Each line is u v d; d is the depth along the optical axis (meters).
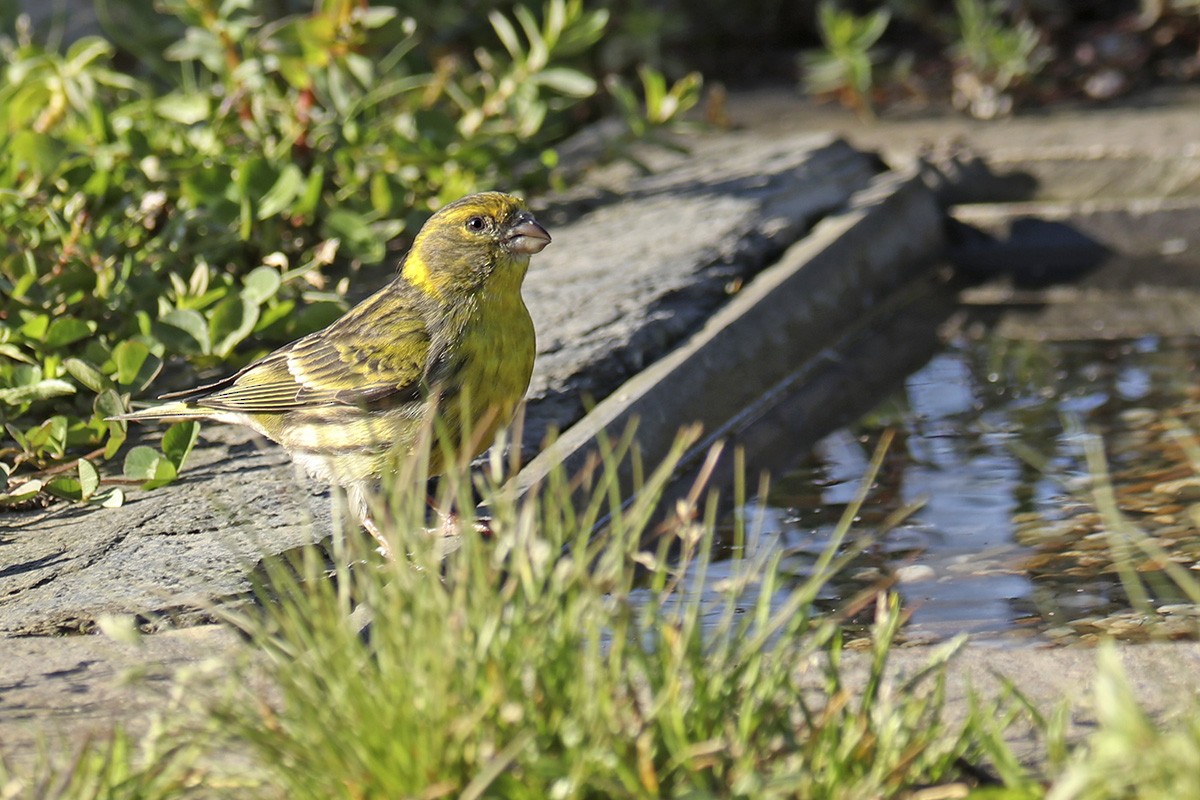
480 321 9.08
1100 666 5.25
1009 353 13.89
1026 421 11.91
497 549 5.70
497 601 5.48
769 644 7.69
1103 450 11.07
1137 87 20.30
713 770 5.36
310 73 14.98
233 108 15.24
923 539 9.60
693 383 11.57
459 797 5.18
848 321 14.66
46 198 13.23
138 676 5.63
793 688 5.63
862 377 13.42
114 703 6.51
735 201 15.78
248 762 5.71
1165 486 10.23
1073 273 16.55
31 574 8.21
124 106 15.36
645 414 10.71
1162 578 8.74
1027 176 17.48
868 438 11.81
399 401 8.95
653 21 21.33
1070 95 20.00
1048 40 20.98
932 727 5.59
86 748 5.35
